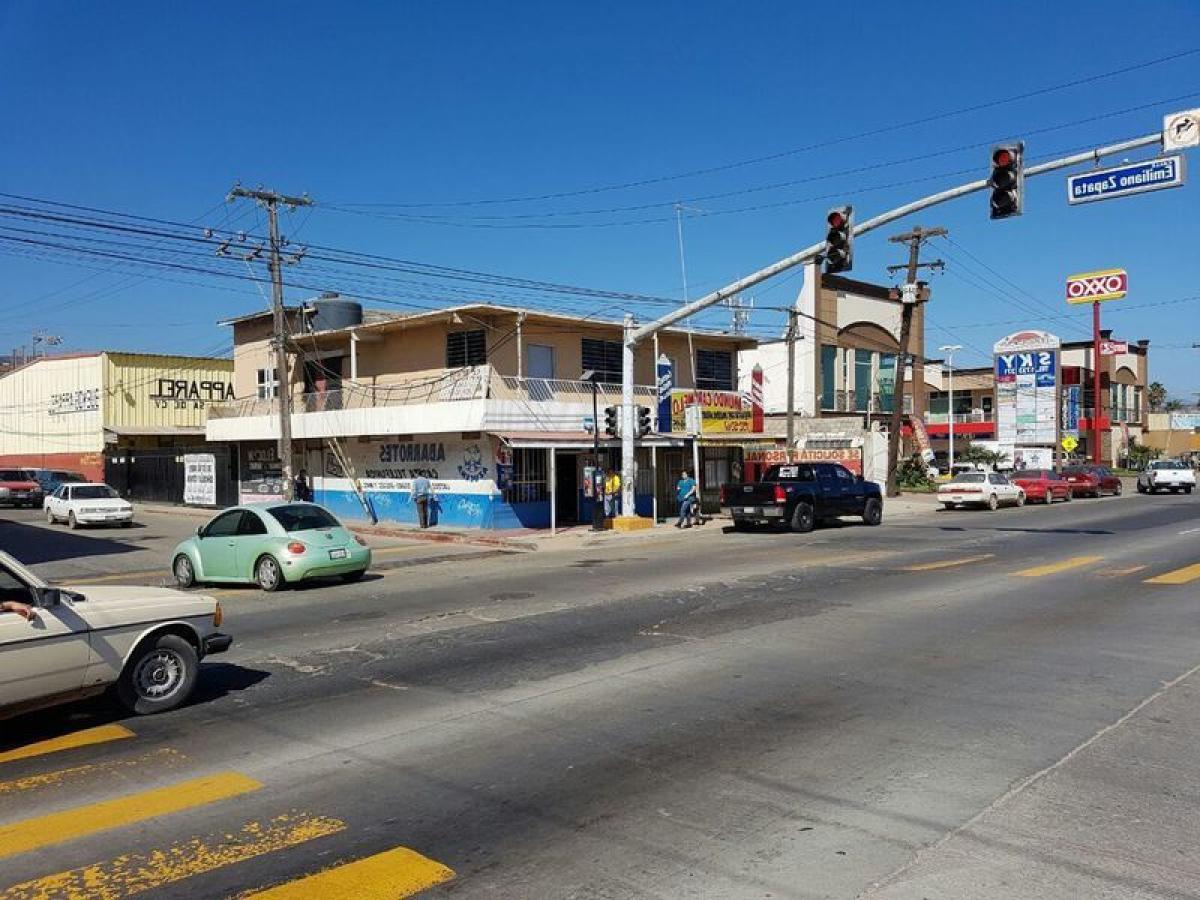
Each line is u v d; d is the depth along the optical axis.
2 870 4.47
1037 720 6.77
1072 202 14.13
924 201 16.38
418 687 8.05
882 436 41.97
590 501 28.22
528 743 6.38
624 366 25.31
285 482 28.28
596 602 12.64
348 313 33.12
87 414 49.69
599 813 5.09
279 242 27.72
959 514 32.16
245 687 8.20
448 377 26.73
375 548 22.36
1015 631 10.21
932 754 6.02
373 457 29.64
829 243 17.28
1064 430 61.12
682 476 30.58
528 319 28.42
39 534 27.62
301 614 12.41
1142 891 4.11
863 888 4.16
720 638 9.95
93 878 4.38
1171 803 5.13
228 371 52.72
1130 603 12.07
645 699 7.48
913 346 51.66
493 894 4.16
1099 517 29.70
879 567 16.25
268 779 5.74
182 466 39.84
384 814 5.12
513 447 24.64
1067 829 4.78
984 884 4.18
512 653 9.39
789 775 5.66
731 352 37.22
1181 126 12.98
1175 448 86.56
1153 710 7.00
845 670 8.41
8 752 6.36
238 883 4.30
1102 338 71.75
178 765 6.05
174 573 16.34
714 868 4.39
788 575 15.21
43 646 6.55
